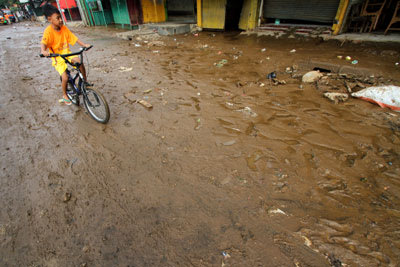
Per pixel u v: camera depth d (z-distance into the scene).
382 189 2.44
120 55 8.79
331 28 8.02
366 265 1.79
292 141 3.28
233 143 3.29
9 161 3.18
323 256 1.86
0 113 4.59
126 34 12.34
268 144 3.24
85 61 8.09
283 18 9.51
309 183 2.56
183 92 5.08
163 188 2.59
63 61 3.84
